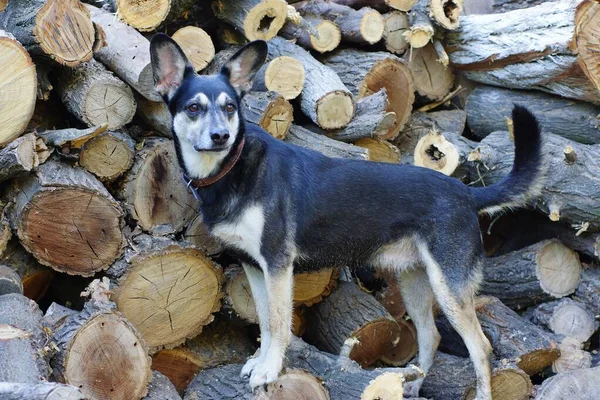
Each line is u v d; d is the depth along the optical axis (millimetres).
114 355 2338
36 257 2463
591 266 2930
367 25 2984
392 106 2990
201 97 2410
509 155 2879
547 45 2824
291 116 2730
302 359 2551
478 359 2518
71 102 2588
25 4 2529
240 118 2438
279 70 2785
